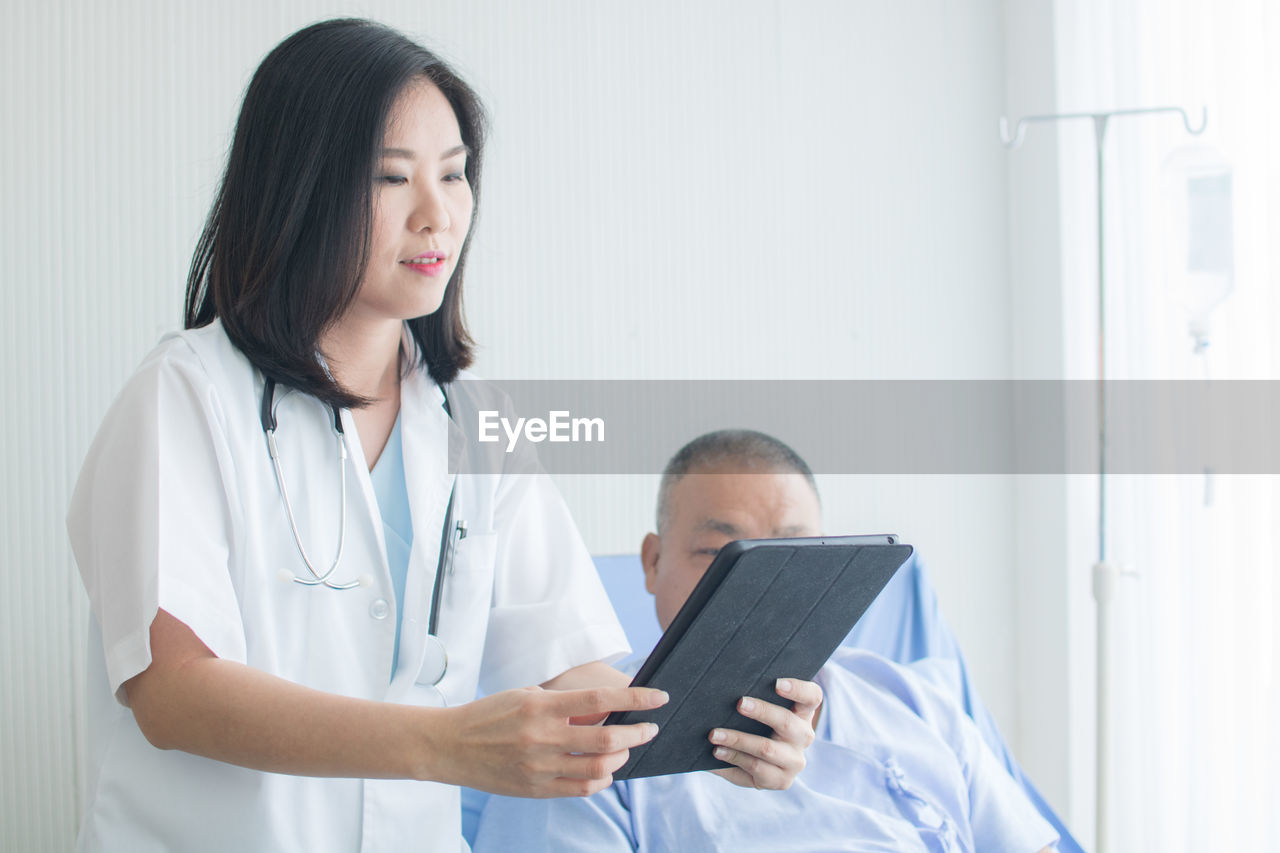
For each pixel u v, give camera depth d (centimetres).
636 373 228
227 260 97
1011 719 255
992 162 252
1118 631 221
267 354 96
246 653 93
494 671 120
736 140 235
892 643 193
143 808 92
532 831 133
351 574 101
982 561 252
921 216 247
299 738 80
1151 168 210
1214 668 194
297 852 95
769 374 237
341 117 92
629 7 228
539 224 222
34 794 189
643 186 229
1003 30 252
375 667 100
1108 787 186
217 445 91
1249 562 186
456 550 109
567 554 122
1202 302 183
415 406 110
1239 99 186
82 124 193
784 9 238
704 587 81
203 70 200
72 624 192
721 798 135
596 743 80
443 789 105
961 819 140
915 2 247
